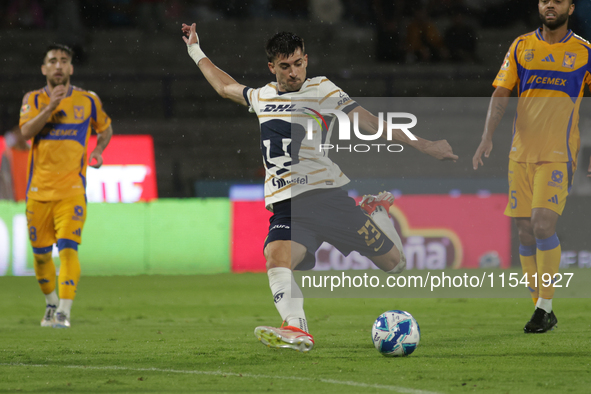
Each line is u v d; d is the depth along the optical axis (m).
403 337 12.98
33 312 24.58
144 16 62.78
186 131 55.69
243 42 62.78
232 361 12.65
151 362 12.62
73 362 12.70
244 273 41.41
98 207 42.62
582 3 58.47
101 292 31.31
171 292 31.28
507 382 10.40
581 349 13.95
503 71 18.00
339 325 19.44
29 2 61.06
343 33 64.19
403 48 61.75
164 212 42.75
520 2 64.31
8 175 41.91
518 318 21.22
